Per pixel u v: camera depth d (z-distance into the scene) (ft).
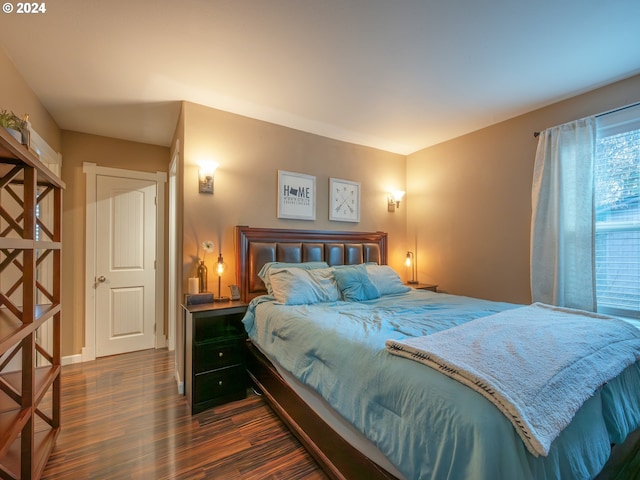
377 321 5.89
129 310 11.17
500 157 10.07
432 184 12.37
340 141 11.67
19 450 5.21
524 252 9.46
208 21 5.46
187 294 8.05
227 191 9.16
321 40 6.04
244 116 9.49
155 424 6.65
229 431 6.41
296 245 10.13
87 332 10.32
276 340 6.63
